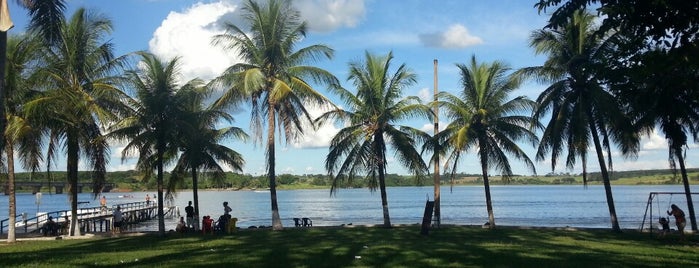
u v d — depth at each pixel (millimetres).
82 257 16531
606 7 8289
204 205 90312
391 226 30312
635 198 96125
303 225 32906
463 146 26984
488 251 17781
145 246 20453
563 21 8750
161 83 24953
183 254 17250
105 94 24141
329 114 29297
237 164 30469
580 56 24219
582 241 22016
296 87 27312
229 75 26438
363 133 29453
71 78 24484
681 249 19031
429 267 14266
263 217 57000
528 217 51438
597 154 27703
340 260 15625
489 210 29359
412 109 28781
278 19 27609
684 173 27969
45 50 22406
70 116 22375
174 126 24797
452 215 55312
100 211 41219
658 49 8273
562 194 136500
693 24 7766
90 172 25719
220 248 19234
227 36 27422
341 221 47500
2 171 24078
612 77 9609
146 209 51812
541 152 27500
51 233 28297
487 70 29000
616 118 23641
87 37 24766
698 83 9438
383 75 29266
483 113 28125
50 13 13367
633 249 18891
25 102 21734
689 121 24203
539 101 27031
